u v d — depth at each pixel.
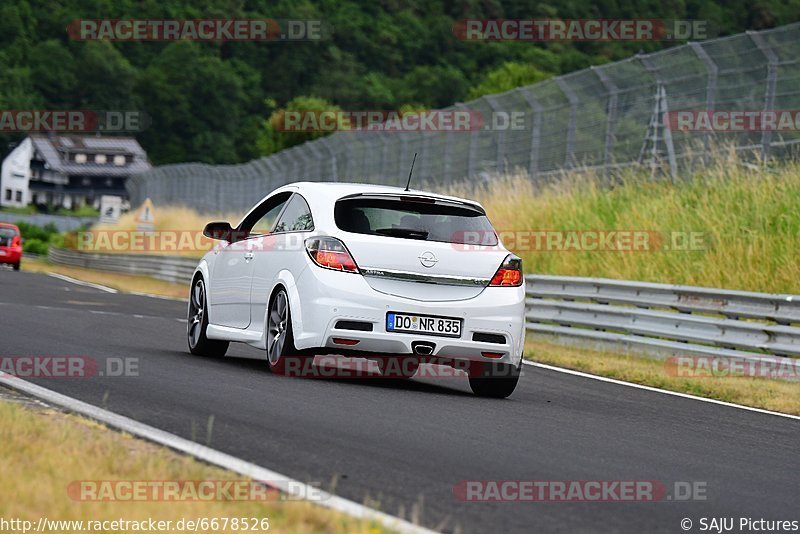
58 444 19.53
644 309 54.31
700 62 72.06
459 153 95.31
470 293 34.16
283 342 34.06
